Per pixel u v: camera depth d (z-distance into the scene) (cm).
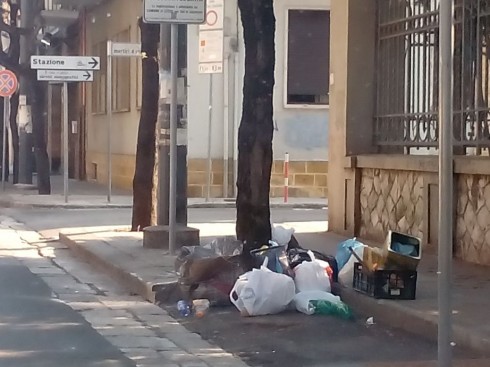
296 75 2389
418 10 1365
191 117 2312
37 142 2492
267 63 1060
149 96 1545
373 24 1487
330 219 1567
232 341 848
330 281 997
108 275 1225
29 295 1084
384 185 1391
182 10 1198
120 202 2255
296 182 2398
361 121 1491
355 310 957
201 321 934
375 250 942
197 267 988
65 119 2236
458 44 1248
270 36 1062
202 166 2323
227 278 991
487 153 1235
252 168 1062
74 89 3575
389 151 1467
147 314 978
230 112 2309
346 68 1490
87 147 3338
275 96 2380
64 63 2145
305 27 2383
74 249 1447
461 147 1254
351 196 1484
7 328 900
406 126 1404
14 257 1407
